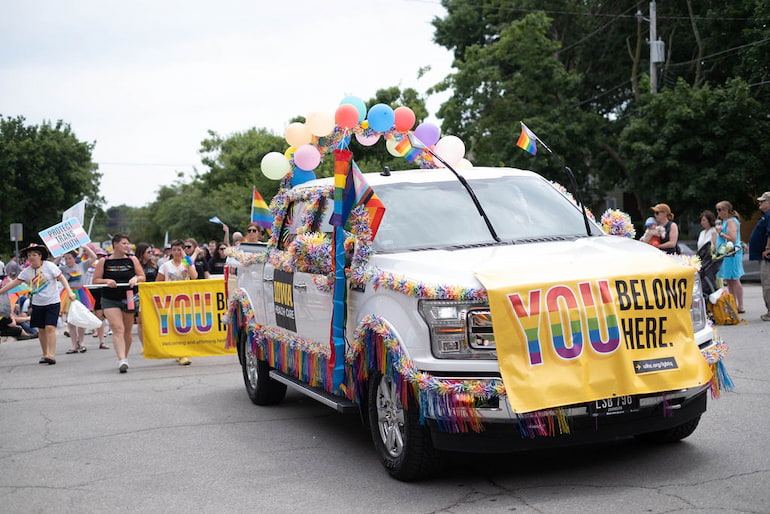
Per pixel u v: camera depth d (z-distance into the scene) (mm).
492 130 34031
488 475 5930
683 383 5477
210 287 12688
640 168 30062
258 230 14633
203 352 12648
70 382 11227
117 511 5582
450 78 35219
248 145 68438
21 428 8344
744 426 6844
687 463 5926
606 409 5297
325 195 7258
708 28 33594
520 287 5289
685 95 29344
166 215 70438
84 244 16172
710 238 13812
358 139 8242
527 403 5125
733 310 12945
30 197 56969
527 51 34094
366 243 6262
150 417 8633
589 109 39312
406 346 5527
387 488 5781
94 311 15578
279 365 8211
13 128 57156
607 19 37969
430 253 6105
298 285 7410
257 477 6246
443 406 5258
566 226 6875
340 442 7223
